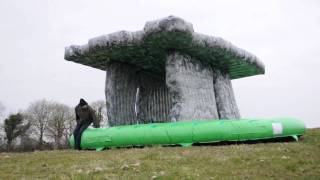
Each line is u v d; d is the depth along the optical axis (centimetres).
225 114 1750
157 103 1938
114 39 1441
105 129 1288
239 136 1145
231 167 821
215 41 1494
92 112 1325
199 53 1565
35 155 1125
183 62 1513
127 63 1723
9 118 4512
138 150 1098
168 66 1491
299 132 1173
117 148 1249
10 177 827
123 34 1428
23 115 4956
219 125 1155
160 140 1195
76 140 1297
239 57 1661
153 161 908
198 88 1583
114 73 1658
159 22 1296
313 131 1361
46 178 797
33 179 793
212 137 1151
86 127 1312
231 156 921
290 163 836
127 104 1689
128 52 1545
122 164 888
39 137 5097
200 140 1163
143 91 1905
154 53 1570
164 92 1972
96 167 862
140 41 1412
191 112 1487
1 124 4622
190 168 821
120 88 1670
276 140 1188
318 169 800
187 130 1170
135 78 1792
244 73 2006
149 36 1345
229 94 1867
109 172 816
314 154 927
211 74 1731
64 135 5178
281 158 879
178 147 1136
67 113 5272
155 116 1917
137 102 1900
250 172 779
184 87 1483
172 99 1469
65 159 1011
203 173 778
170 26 1281
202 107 1575
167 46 1461
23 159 1053
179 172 787
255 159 880
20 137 4719
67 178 782
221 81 1812
